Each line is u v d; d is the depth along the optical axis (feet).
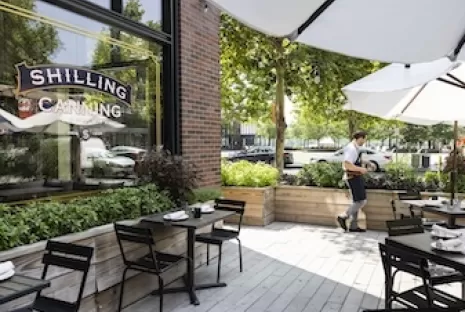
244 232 22.15
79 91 16.20
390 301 9.91
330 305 12.52
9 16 14.38
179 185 16.08
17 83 14.92
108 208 12.78
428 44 8.62
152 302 12.74
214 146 21.09
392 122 43.16
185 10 18.72
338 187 24.09
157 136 18.17
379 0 7.34
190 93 19.13
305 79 30.35
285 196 24.94
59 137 15.89
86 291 10.92
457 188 21.36
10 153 14.71
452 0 7.30
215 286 14.03
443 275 10.59
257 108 34.83
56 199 15.07
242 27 28.55
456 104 14.79
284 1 7.20
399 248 10.33
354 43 8.50
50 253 9.46
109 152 17.08
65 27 15.05
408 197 19.04
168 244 14.48
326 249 18.84
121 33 16.80
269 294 13.39
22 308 8.40
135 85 17.61
